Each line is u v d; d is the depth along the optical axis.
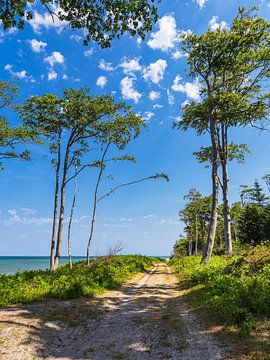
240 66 24.05
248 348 5.84
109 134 26.72
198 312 9.48
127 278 20.94
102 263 26.62
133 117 26.42
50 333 7.53
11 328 7.39
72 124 25.53
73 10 7.84
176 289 15.59
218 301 9.62
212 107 23.62
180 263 32.53
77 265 29.56
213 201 22.72
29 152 21.33
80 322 8.77
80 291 12.95
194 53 23.88
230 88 25.28
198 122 25.59
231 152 27.92
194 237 70.19
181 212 62.84
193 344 6.54
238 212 51.03
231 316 7.93
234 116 23.89
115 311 10.49
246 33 22.50
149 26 8.12
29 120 24.58
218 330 7.30
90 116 25.62
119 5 7.66
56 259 23.89
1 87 19.64
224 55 23.52
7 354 6.00
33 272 19.34
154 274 24.91
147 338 7.27
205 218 59.66
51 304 10.72
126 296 13.59
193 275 16.94
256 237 37.69
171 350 6.33
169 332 7.62
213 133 23.55
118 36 8.30
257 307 8.03
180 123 25.70
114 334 7.74
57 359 6.03
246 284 10.61
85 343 7.07
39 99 23.80
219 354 5.79
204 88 26.03
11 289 12.14
